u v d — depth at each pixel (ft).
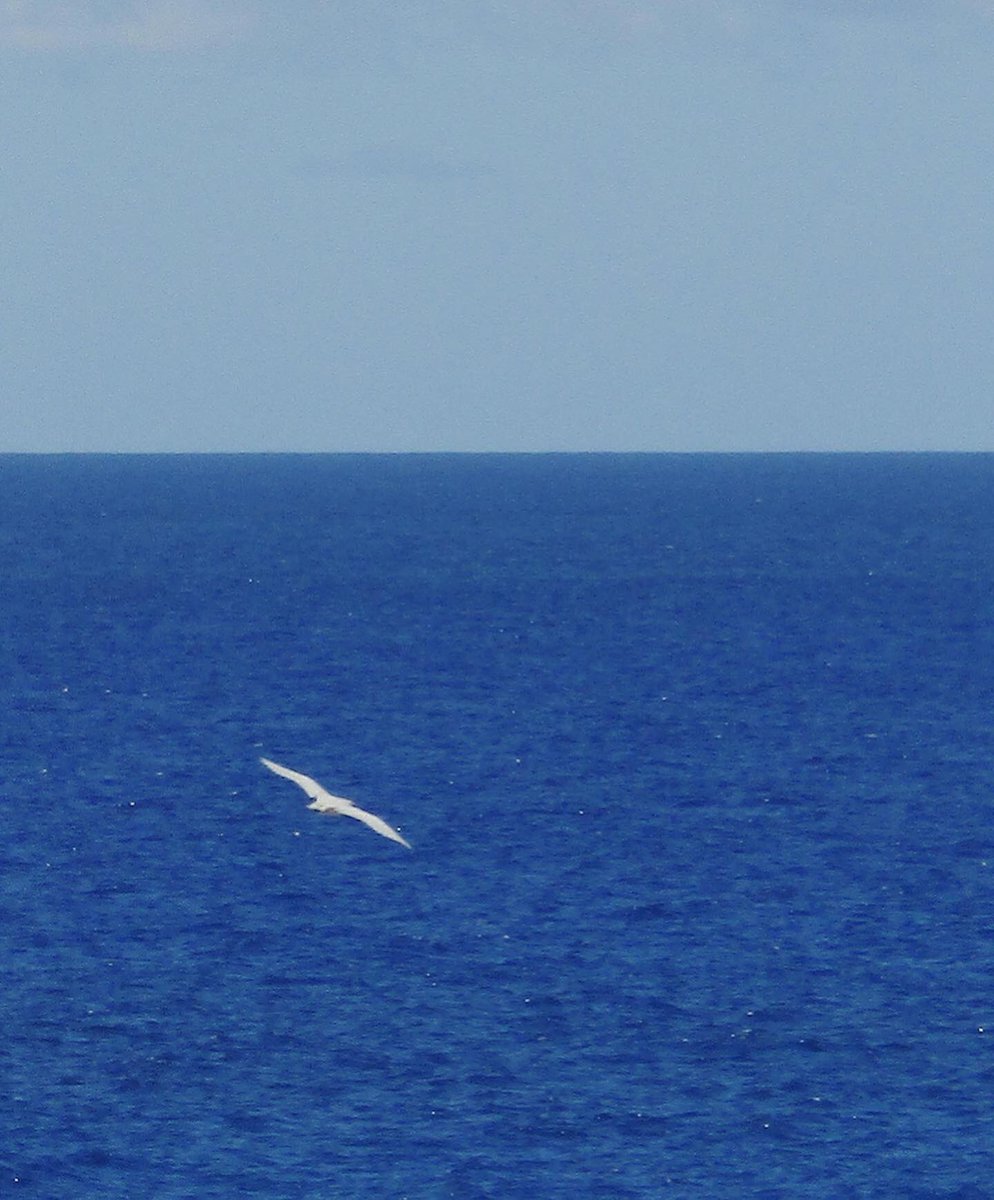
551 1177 512.63
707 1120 549.13
